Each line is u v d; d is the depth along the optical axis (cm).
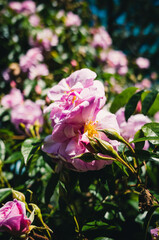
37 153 44
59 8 127
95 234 42
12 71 92
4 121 79
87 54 105
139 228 49
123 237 49
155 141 37
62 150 36
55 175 42
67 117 34
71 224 46
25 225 34
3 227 34
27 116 63
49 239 39
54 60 94
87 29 124
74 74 38
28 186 51
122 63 106
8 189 41
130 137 44
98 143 33
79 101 35
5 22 107
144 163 39
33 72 86
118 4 252
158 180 55
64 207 45
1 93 95
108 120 36
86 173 39
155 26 237
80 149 35
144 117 45
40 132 63
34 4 114
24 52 105
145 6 241
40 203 45
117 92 87
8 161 53
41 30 104
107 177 39
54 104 36
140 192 36
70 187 40
